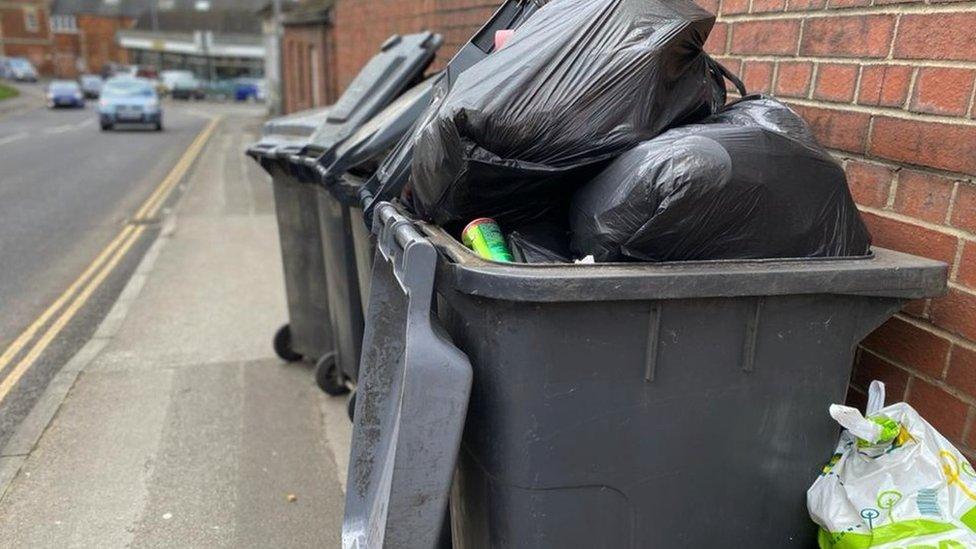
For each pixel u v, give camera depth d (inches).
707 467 65.9
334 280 133.2
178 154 669.3
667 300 60.0
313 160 127.0
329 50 557.6
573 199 69.7
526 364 59.2
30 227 338.6
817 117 86.5
